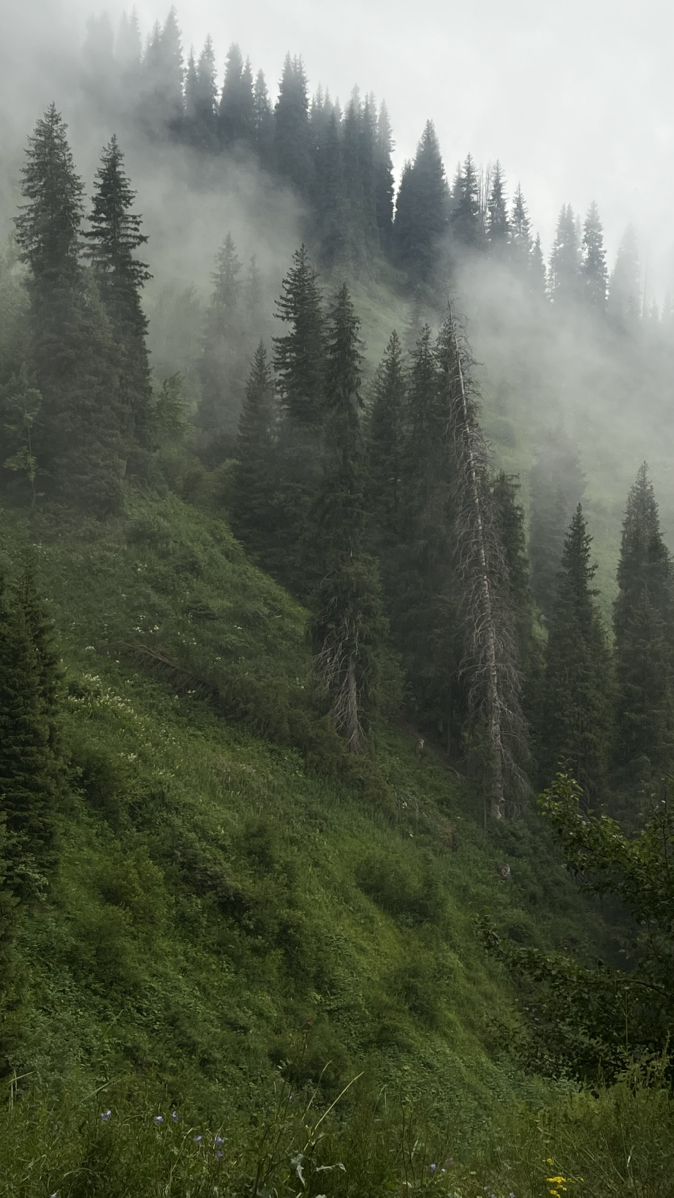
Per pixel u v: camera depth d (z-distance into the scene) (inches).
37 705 908.6
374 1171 192.1
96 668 1357.0
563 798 405.7
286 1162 183.6
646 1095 248.4
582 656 1748.3
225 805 1142.3
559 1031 367.6
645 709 1744.6
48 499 1754.4
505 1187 208.4
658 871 375.6
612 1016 356.2
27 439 1756.9
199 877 948.6
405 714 1803.6
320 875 1123.3
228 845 1035.9
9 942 653.9
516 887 1416.1
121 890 851.4
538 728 1770.4
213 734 1338.6
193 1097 604.4
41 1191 170.9
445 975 1067.9
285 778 1314.0
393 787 1499.8
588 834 392.5
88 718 1170.6
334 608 1521.9
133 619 1534.2
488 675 1636.3
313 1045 743.7
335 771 1380.4
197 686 1428.4
